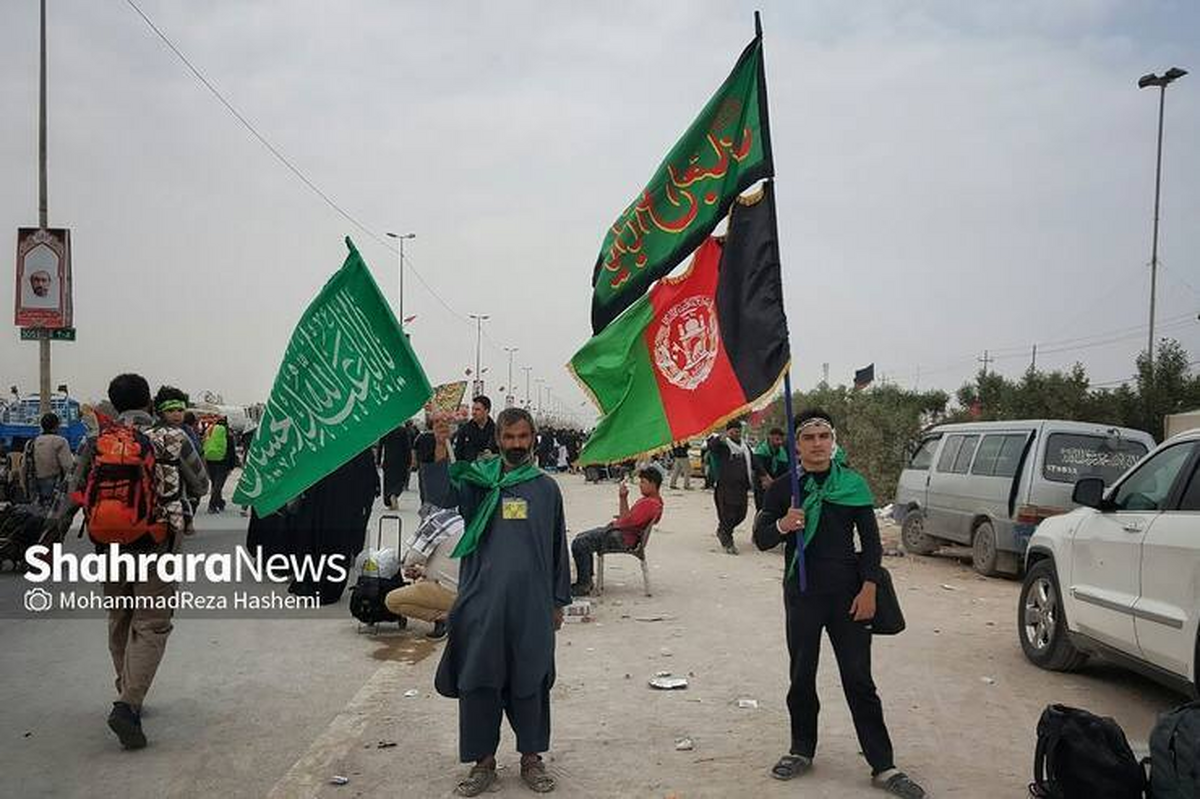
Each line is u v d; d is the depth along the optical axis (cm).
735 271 546
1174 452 639
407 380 640
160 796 477
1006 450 1243
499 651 478
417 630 863
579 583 1070
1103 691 691
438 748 546
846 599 490
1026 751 546
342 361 653
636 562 1362
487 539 492
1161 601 593
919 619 949
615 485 3572
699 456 3403
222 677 699
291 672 716
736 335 542
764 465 1341
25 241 2133
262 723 594
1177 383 2577
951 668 748
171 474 557
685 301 567
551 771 511
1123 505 668
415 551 822
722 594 1084
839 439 2217
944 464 1377
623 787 489
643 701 646
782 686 684
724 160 554
